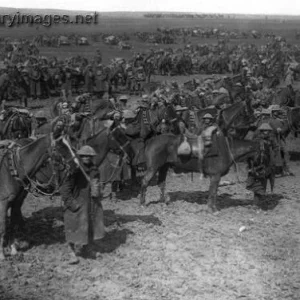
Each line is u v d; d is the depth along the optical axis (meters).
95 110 15.53
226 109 15.26
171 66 45.06
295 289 8.59
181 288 8.50
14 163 9.12
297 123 16.31
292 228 11.42
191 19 150.62
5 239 9.44
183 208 12.48
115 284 8.56
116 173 12.33
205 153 11.62
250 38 84.75
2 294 8.12
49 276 8.73
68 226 8.99
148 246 10.14
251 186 12.42
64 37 62.66
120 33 78.44
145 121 13.70
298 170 16.78
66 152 8.84
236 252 10.00
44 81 30.38
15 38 61.66
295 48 61.09
